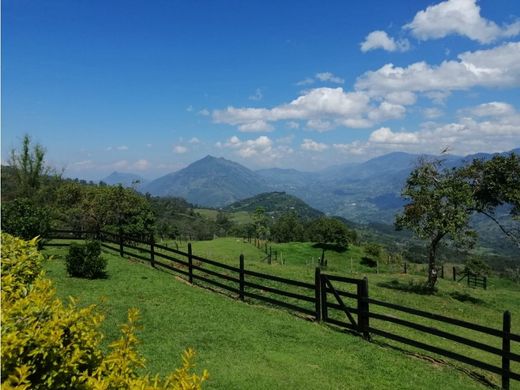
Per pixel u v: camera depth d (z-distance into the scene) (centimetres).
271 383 856
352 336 1220
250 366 934
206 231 11400
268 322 1286
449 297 2545
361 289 1230
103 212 3878
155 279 1795
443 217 2494
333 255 5647
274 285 2027
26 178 3791
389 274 3675
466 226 2544
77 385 361
